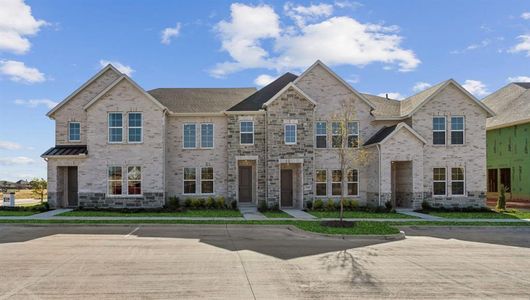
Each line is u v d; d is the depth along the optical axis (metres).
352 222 18.06
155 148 24.77
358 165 26.50
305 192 25.30
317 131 26.88
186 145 26.84
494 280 9.60
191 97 28.91
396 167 27.06
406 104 29.17
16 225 18.23
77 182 26.00
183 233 16.47
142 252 12.52
